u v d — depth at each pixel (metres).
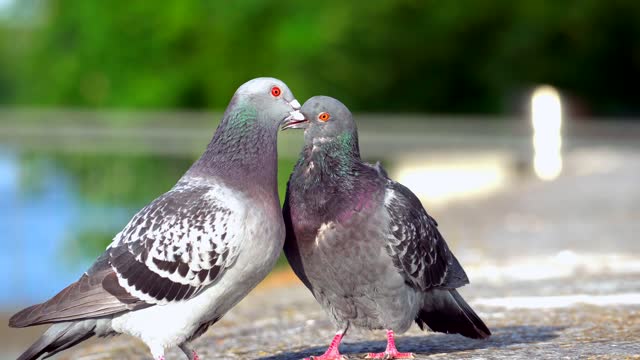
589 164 21.09
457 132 24.42
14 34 77.00
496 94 41.94
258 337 6.82
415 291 5.54
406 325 5.55
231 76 40.50
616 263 9.40
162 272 5.16
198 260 5.15
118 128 25.20
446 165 20.95
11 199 21.67
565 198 15.39
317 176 5.36
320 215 5.32
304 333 6.84
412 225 5.39
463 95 42.28
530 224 12.73
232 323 7.51
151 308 5.20
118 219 21.56
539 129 23.23
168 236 5.18
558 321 6.66
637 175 18.44
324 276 5.42
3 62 77.00
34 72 45.78
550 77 40.88
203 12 40.81
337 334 5.66
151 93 40.75
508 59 40.88
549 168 20.84
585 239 11.15
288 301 8.46
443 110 42.12
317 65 39.75
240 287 5.32
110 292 5.12
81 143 23.23
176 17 40.50
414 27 40.84
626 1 39.00
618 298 7.38
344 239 5.29
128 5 41.91
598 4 39.25
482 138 22.94
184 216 5.21
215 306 5.30
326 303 5.59
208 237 5.15
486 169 20.77
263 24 40.44
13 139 23.22
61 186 22.69
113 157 23.39
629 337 5.89
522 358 5.38
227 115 5.45
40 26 46.94
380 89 41.31
